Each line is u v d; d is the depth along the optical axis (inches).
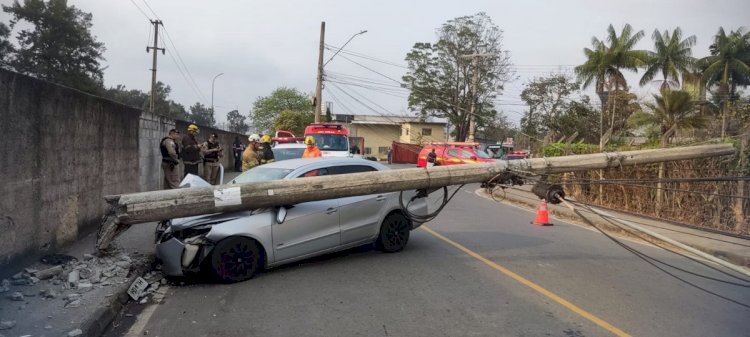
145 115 528.1
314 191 286.8
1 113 234.2
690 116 855.7
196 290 258.5
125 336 199.2
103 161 390.3
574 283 276.5
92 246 319.9
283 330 202.7
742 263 346.3
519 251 357.7
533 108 1898.4
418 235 414.3
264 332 200.7
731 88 1676.9
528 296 250.5
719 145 337.1
